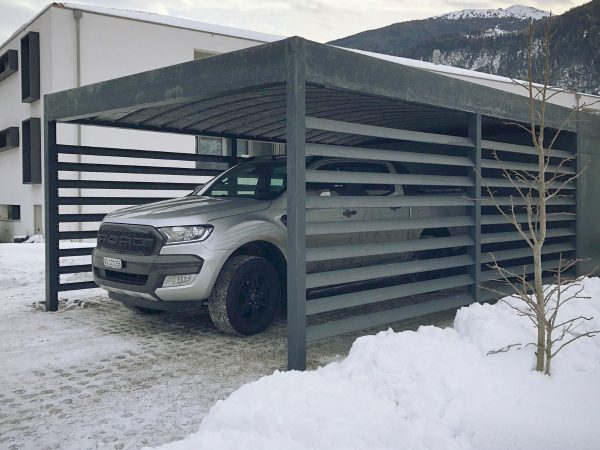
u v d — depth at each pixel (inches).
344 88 184.2
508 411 116.3
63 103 257.1
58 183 274.2
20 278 357.7
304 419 113.3
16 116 692.1
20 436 135.6
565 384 133.1
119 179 558.6
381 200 209.8
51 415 147.9
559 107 296.7
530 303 148.6
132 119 275.7
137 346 211.9
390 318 213.2
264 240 225.8
